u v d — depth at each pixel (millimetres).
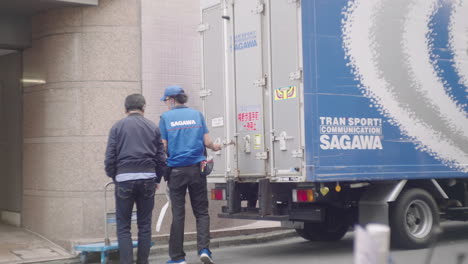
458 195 8797
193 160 7055
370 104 7410
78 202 8477
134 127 6465
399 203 7711
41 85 8930
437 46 8125
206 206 7152
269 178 7309
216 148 7363
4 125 9820
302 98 6914
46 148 8797
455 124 8250
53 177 8688
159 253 8266
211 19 8320
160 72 8969
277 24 7312
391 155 7555
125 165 6375
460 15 8406
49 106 8781
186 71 9219
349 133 7191
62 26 8680
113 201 8594
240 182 7832
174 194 7035
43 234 8789
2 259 7535
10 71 9633
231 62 7965
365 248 2113
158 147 6629
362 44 7379
